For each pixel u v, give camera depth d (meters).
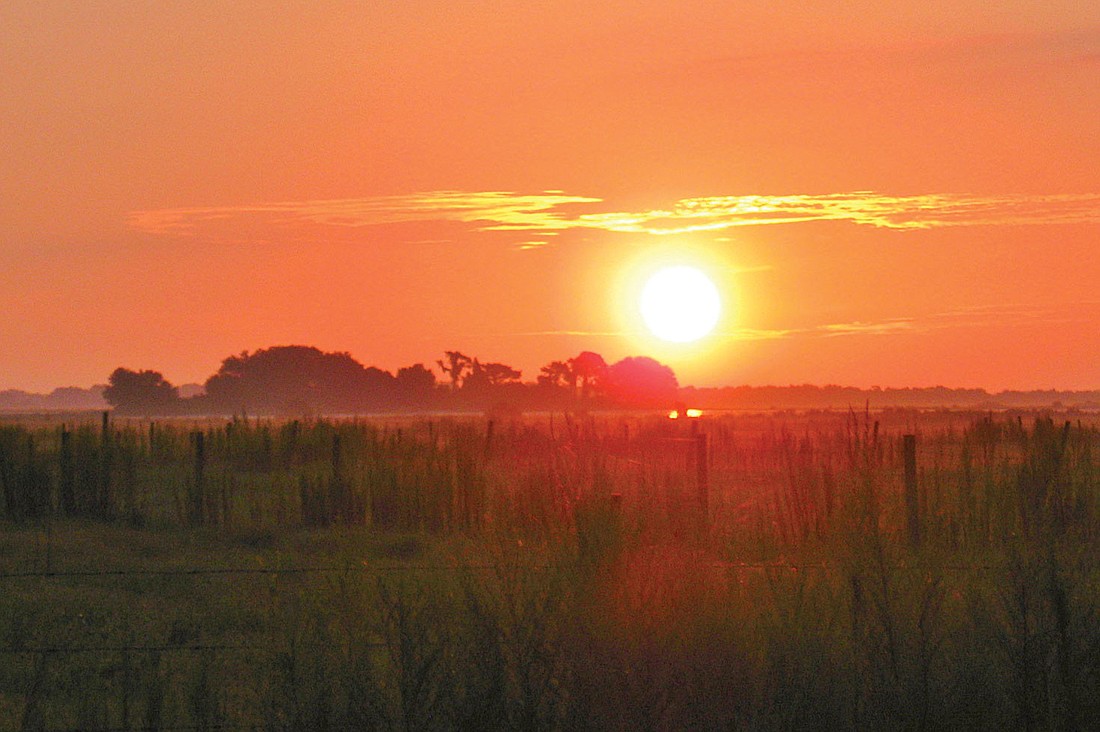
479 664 10.61
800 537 14.83
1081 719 10.98
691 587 11.26
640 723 10.62
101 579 20.67
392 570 12.20
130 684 12.49
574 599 10.95
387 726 10.53
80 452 32.06
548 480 12.88
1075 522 15.21
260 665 11.77
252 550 24.50
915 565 11.90
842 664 11.12
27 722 11.38
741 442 53.03
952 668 11.27
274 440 44.88
